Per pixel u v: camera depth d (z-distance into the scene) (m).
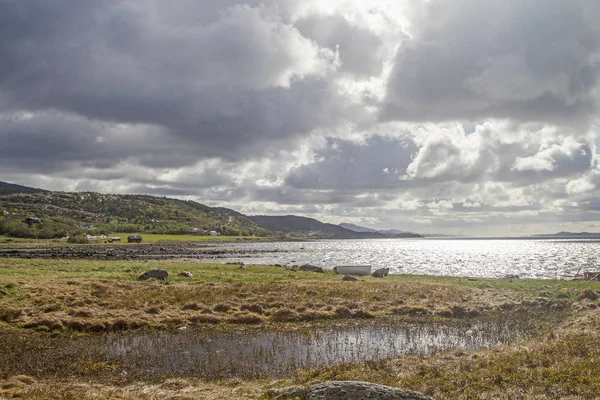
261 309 29.80
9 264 58.72
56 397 13.31
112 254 109.31
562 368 15.06
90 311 27.03
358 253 155.00
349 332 24.83
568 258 121.75
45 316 25.47
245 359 19.22
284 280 46.34
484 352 19.48
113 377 16.81
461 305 31.80
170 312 28.25
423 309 30.66
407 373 16.02
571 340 20.02
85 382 16.08
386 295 36.00
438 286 41.62
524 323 26.88
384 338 23.47
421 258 124.81
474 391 13.34
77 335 23.38
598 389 12.57
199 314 27.86
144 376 16.91
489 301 33.88
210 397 13.95
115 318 26.06
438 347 21.62
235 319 27.19
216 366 18.16
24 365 17.95
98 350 20.55
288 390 10.49
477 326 26.36
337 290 37.47
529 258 123.12
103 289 34.31
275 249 179.38
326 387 9.81
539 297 34.62
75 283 36.25
